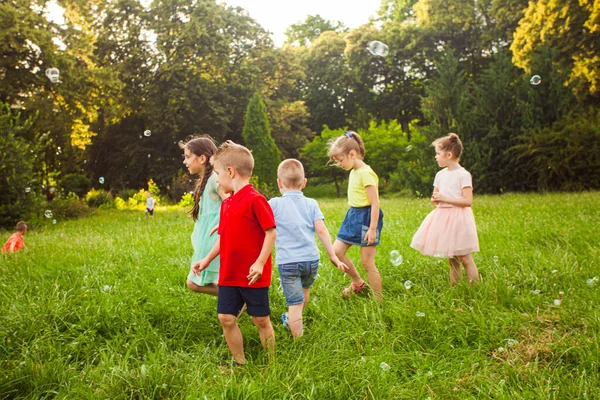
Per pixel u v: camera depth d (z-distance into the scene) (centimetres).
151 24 2747
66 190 2519
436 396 232
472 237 409
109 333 323
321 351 281
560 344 274
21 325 319
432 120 2197
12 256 575
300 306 320
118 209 2148
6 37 1633
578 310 320
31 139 1862
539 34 2097
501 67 2083
